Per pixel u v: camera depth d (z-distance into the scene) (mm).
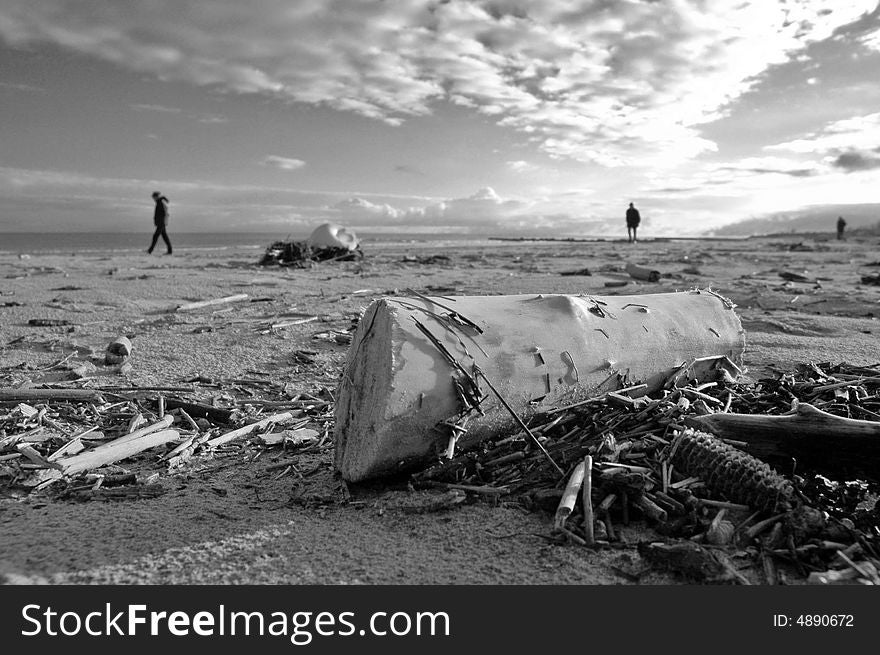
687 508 3029
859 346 6996
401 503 3312
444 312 3678
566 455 3426
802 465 3334
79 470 3861
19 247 43562
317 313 9383
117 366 6219
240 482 3723
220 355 6789
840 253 25844
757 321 8625
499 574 2703
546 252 27156
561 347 3836
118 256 23531
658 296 4715
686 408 3779
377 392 3398
